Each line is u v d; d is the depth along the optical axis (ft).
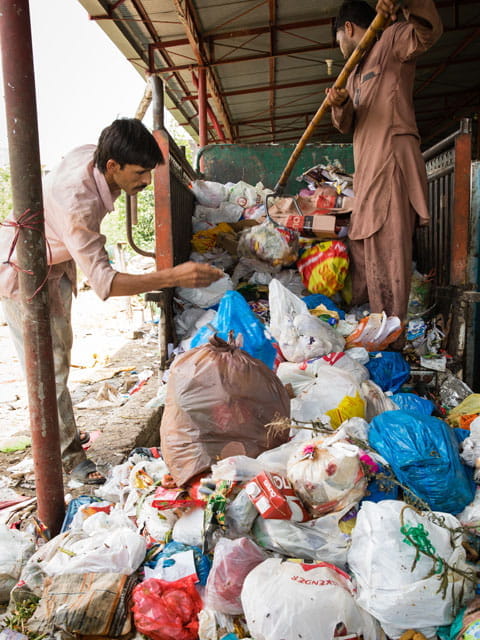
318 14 29.50
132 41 30.37
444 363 10.84
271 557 5.62
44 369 6.50
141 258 34.22
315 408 7.91
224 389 6.57
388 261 10.71
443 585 5.00
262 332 9.21
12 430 11.39
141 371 16.21
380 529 5.23
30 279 6.26
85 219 6.93
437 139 60.85
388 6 8.32
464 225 11.51
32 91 6.01
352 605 4.86
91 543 6.08
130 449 9.02
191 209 15.16
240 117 48.70
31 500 7.94
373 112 10.55
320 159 17.90
